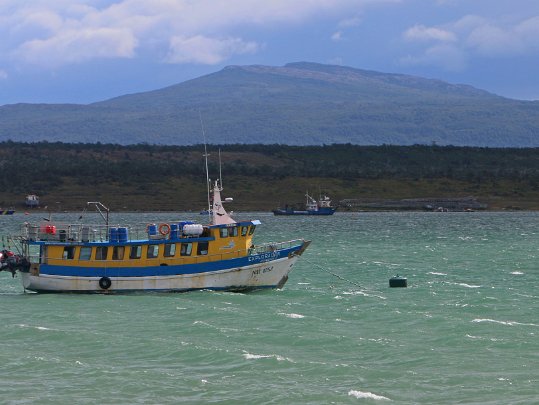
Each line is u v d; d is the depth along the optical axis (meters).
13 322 174.12
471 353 145.38
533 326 167.75
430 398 121.69
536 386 126.62
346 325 169.62
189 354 144.88
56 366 137.75
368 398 121.25
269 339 156.00
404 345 151.00
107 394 124.06
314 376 132.12
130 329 166.12
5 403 120.38
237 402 120.38
